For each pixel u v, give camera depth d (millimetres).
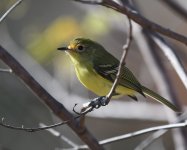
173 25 15555
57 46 13438
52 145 14547
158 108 12188
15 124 14312
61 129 14492
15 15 14453
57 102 8398
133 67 14930
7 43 14266
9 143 14586
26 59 13680
